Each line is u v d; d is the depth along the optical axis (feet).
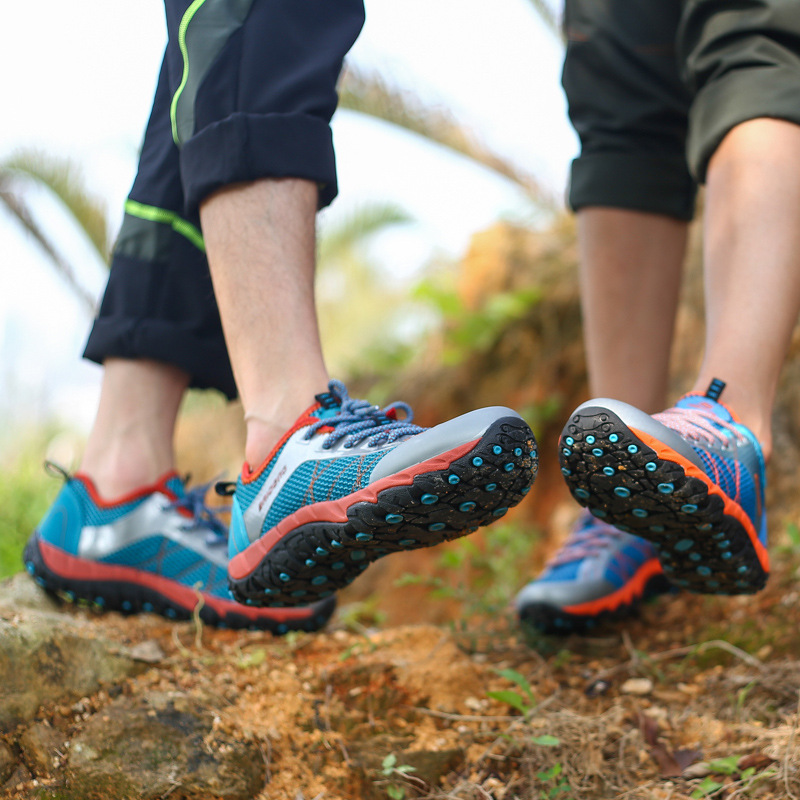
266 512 3.10
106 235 18.30
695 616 4.77
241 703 3.43
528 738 3.29
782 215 3.36
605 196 4.76
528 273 11.24
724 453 3.16
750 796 2.95
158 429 4.27
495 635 4.50
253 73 3.11
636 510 3.01
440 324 12.62
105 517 4.13
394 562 10.11
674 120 4.70
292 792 3.05
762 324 3.35
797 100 3.40
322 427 3.07
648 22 4.59
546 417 9.99
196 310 4.14
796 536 4.96
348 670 3.78
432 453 2.58
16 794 2.85
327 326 18.44
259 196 3.13
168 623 4.12
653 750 3.29
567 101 5.02
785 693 3.62
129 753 3.00
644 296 4.82
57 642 3.36
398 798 3.05
